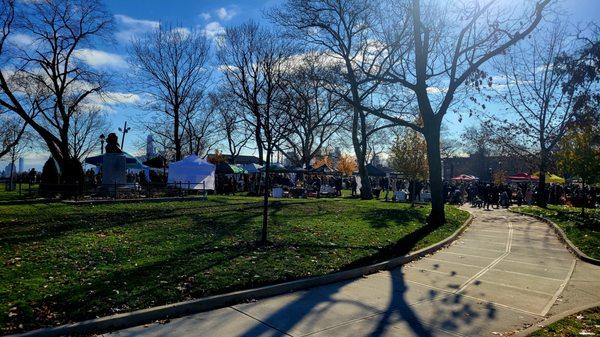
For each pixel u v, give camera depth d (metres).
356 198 31.97
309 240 11.87
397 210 20.95
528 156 27.50
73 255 8.80
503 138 28.38
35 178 43.31
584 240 13.49
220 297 6.77
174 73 41.19
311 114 43.91
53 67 27.91
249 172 38.16
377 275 9.26
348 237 12.84
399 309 6.96
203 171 28.19
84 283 6.98
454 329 6.12
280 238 11.86
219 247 10.23
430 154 18.20
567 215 21.28
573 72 7.59
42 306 5.92
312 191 34.78
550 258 11.64
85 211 15.84
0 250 8.98
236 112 45.75
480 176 77.31
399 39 22.42
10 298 6.11
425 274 9.51
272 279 7.91
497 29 16.78
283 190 31.89
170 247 9.99
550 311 7.04
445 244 13.55
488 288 8.42
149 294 6.63
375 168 36.22
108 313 5.88
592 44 7.43
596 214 21.52
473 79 16.61
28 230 11.52
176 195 24.05
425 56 18.61
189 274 7.77
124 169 24.80
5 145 47.16
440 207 17.80
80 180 24.34
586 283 8.92
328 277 8.44
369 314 6.66
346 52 25.58
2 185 40.12
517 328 6.23
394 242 12.65
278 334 5.72
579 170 20.33
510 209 28.31
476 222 20.53
